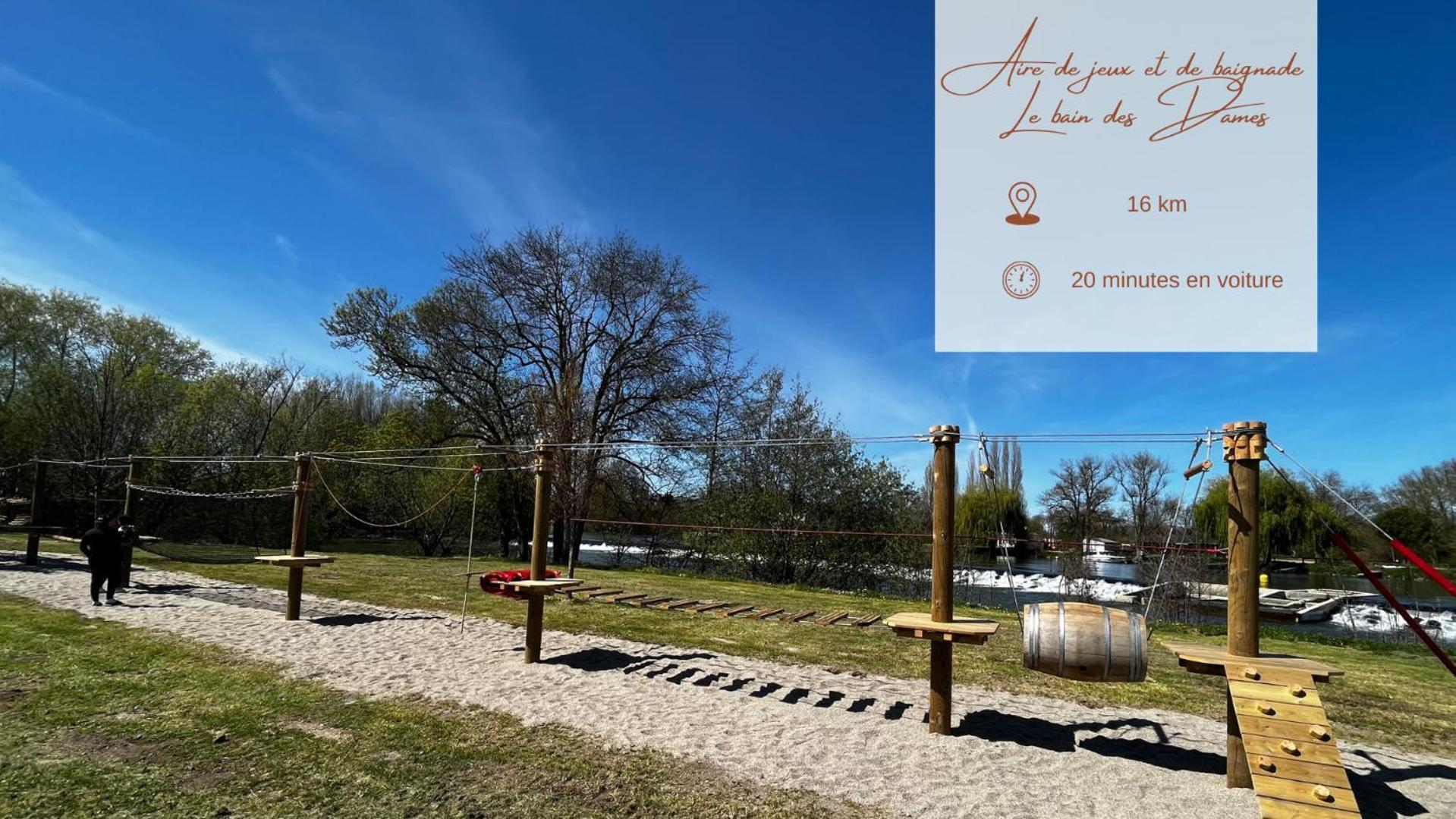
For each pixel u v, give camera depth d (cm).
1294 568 3231
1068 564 2202
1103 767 544
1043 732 633
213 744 538
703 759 538
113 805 430
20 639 866
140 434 2869
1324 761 432
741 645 997
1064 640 541
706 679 785
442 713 631
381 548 3506
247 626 1006
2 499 2416
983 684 808
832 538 2141
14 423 2594
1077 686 817
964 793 488
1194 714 714
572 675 782
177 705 627
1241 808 471
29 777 462
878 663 912
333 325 2769
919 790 491
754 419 2666
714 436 2753
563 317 2833
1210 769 552
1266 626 1852
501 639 974
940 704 609
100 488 2666
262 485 2848
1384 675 963
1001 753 570
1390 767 579
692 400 2781
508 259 2789
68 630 933
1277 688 467
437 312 2775
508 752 540
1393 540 493
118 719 585
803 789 488
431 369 2820
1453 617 2158
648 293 2823
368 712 628
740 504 2292
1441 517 4266
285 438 3142
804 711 670
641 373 2758
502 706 657
